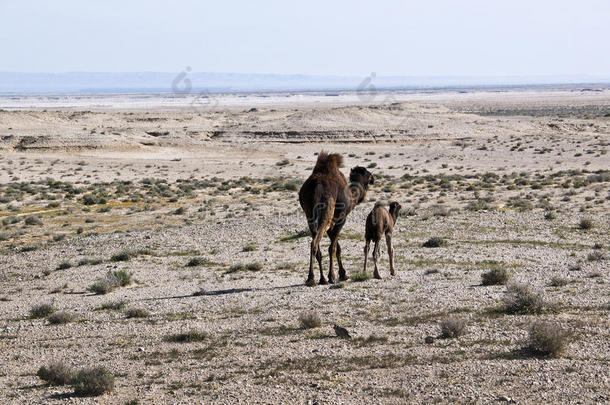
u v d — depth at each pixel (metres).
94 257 66.81
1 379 27.89
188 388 24.98
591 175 149.88
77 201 136.12
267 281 48.53
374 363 26.39
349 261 55.09
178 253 66.00
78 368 28.83
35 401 24.36
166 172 193.38
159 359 29.39
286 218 84.94
